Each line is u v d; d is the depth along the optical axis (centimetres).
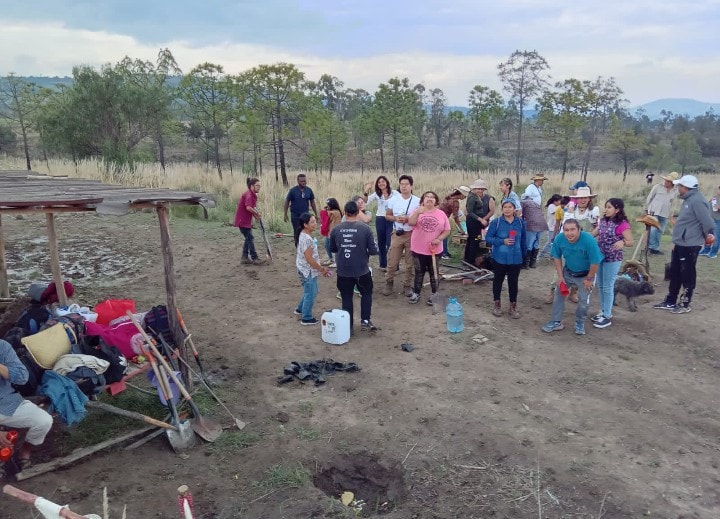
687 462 464
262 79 2138
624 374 627
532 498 417
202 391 571
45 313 502
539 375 623
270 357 668
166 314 530
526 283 987
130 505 398
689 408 555
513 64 2517
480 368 639
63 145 2522
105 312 522
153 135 2947
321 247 1217
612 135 2895
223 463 455
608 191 2341
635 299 862
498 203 1805
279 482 429
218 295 908
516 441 491
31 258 1111
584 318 739
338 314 703
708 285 962
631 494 420
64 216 1539
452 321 745
